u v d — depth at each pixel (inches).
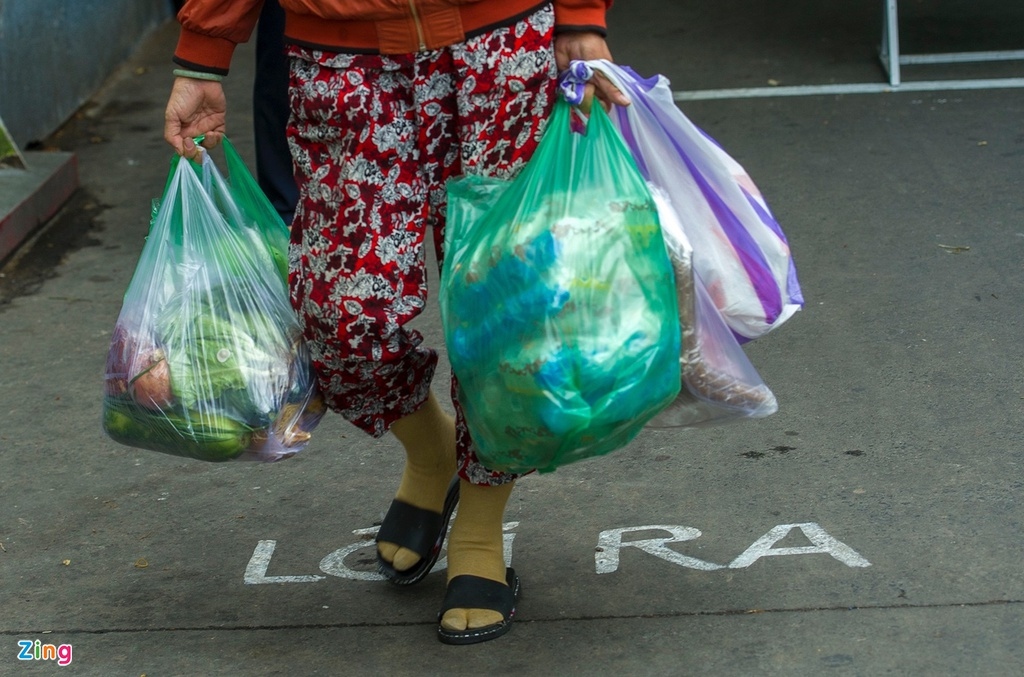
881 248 211.8
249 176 126.0
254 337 113.6
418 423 121.3
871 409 158.9
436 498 124.7
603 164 103.3
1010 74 303.3
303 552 135.6
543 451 101.7
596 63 105.9
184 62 117.0
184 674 115.1
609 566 128.1
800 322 186.1
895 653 110.5
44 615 126.0
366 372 111.3
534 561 130.0
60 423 170.2
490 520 118.3
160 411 111.0
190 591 129.1
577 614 120.0
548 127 105.1
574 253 99.2
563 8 106.7
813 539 130.3
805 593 120.9
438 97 105.3
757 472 145.2
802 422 156.6
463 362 103.7
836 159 256.7
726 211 113.3
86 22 336.2
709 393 109.9
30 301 214.1
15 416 172.9
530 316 98.3
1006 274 197.9
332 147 107.5
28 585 131.7
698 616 118.4
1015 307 185.9
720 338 109.3
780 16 369.4
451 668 113.3
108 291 216.8
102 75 348.8
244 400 111.3
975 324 181.3
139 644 120.2
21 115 289.3
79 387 181.2
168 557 136.0
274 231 126.5
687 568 126.8
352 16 102.6
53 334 200.5
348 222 106.7
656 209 104.4
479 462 114.1
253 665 115.9
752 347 179.0
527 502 141.8
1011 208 225.0
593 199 101.8
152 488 151.5
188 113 118.1
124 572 133.4
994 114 276.2
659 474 146.0
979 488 138.2
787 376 169.6
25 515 146.6
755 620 117.1
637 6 390.6
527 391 98.3
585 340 98.0
